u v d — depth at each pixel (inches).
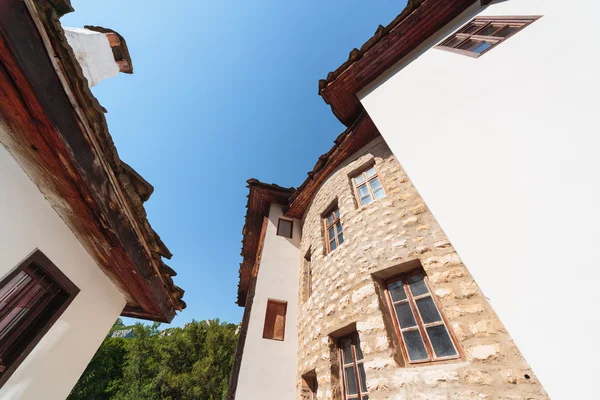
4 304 63.8
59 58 47.3
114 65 122.9
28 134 51.0
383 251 131.5
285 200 318.3
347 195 182.5
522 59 83.7
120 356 740.7
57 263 71.7
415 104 126.5
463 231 69.6
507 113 77.2
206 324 788.0
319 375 136.4
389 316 116.2
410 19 167.5
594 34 66.6
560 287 48.4
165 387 592.7
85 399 612.7
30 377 66.3
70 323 77.8
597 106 57.5
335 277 154.0
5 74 41.8
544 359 45.8
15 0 38.6
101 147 60.6
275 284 245.0
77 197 62.7
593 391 39.2
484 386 77.0
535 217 57.3
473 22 141.2
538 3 95.3
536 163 62.7
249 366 191.8
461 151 84.9
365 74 195.6
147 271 86.2
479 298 92.1
